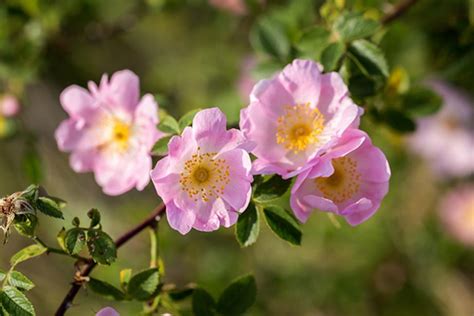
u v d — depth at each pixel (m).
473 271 0.93
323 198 0.50
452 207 0.92
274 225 0.51
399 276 0.91
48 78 1.00
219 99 0.79
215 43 0.94
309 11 0.70
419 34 0.71
